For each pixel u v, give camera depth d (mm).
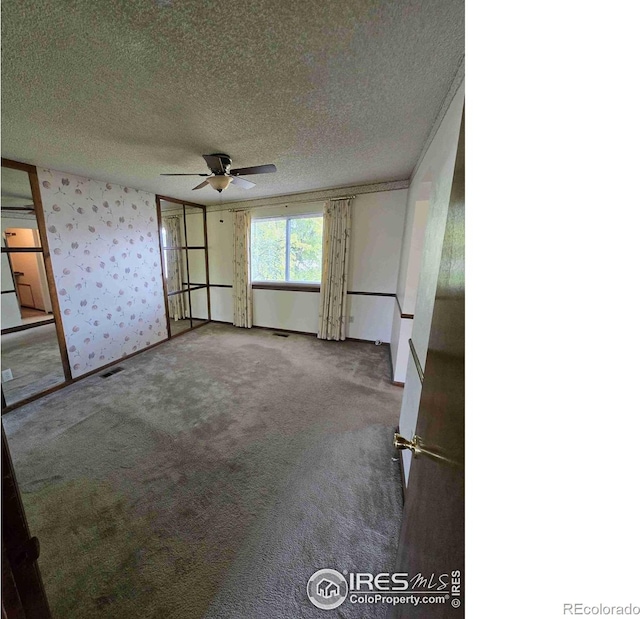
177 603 1021
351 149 2197
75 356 2822
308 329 4441
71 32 983
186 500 1447
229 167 2588
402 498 1482
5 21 918
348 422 2166
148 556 1174
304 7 912
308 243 4254
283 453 1810
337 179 3256
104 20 935
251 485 1550
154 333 3836
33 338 4031
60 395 2533
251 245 4609
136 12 909
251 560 1165
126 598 1033
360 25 987
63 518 1339
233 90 1377
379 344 3992
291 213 4145
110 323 3193
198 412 2270
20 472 1623
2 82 1268
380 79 1300
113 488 1517
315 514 1379
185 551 1196
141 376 2939
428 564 585
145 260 3627
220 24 972
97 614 989
